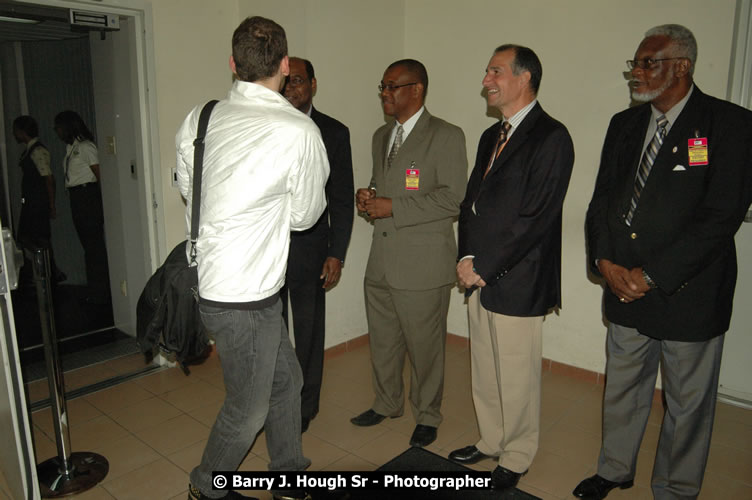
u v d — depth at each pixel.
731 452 2.48
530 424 2.17
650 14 2.76
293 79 2.28
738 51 2.54
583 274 3.18
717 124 1.75
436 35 3.57
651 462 2.39
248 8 3.30
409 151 2.39
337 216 2.48
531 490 2.19
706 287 1.81
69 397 2.95
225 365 1.71
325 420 2.74
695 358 1.86
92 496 2.14
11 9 2.72
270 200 1.60
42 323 2.10
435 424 2.55
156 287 1.77
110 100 3.36
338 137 2.40
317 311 2.50
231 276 1.59
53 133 4.06
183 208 3.29
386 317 2.60
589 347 3.22
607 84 2.93
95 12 2.82
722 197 1.72
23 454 1.66
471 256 2.12
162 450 2.46
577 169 3.11
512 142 2.04
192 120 1.74
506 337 2.08
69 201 4.27
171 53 3.07
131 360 3.43
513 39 3.25
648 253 1.89
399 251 2.40
